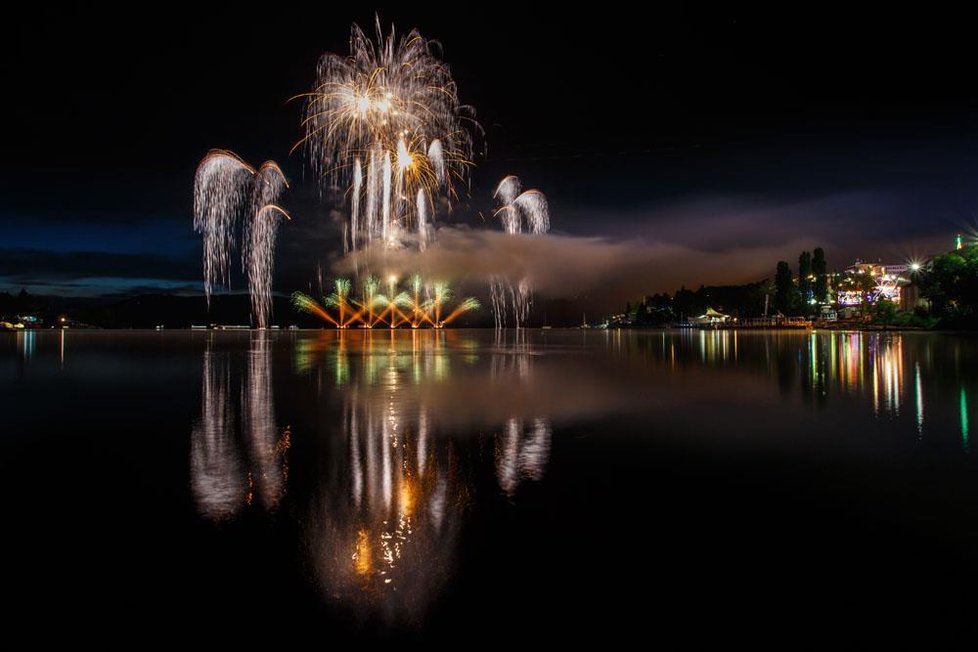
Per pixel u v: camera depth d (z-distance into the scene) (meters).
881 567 5.00
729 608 4.33
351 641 3.92
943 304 75.25
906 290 100.56
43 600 4.49
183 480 7.70
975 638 3.96
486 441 10.16
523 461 8.67
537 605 4.36
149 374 24.50
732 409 13.75
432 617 4.20
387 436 10.64
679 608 4.32
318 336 99.88
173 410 14.15
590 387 18.72
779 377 21.08
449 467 8.33
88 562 5.13
